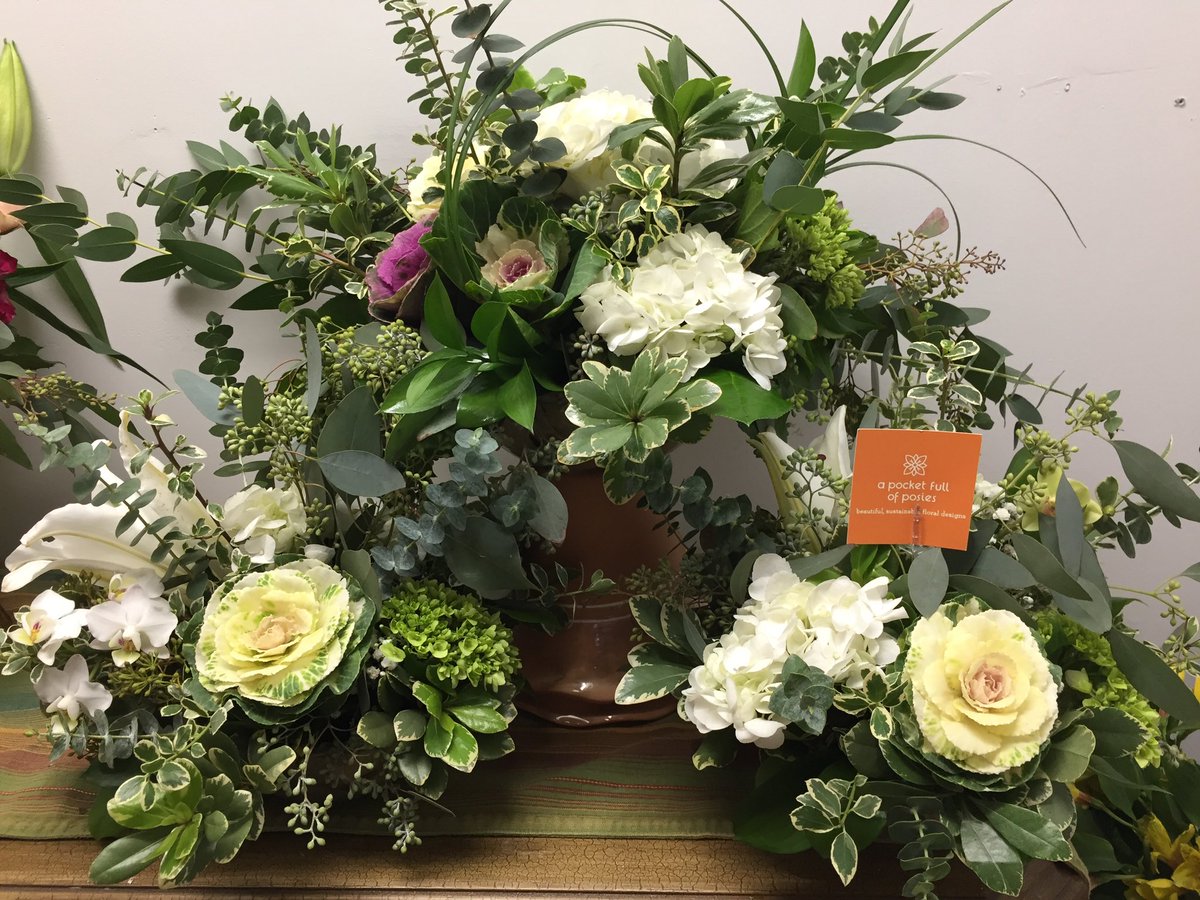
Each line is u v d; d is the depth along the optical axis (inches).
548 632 27.2
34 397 29.5
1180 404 39.4
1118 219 37.4
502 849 24.7
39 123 35.4
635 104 28.0
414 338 26.7
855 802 21.5
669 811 26.0
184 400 38.7
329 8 34.7
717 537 26.5
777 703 21.6
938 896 23.8
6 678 33.1
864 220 37.6
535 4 34.9
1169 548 40.4
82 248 30.6
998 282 38.1
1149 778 30.8
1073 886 25.0
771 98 26.5
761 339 25.2
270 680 23.0
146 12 34.5
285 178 30.0
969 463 23.7
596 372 24.4
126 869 22.1
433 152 31.8
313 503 25.8
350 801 26.1
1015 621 22.6
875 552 25.1
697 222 27.3
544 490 24.8
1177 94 36.1
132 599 24.1
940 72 36.2
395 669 24.1
